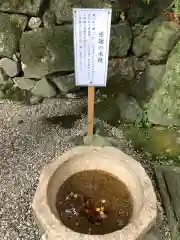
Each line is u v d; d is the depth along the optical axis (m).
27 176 2.90
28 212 2.65
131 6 3.12
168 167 2.99
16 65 3.51
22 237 2.51
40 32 3.25
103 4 3.08
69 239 2.06
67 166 2.57
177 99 3.20
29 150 3.13
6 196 2.76
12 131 3.31
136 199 2.43
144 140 3.28
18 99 3.66
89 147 2.61
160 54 3.29
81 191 2.60
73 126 3.38
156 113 3.33
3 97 3.67
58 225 2.12
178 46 3.03
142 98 3.54
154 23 3.22
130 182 2.54
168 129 3.39
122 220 2.43
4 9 3.17
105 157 2.61
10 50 3.40
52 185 2.44
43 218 2.15
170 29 3.12
